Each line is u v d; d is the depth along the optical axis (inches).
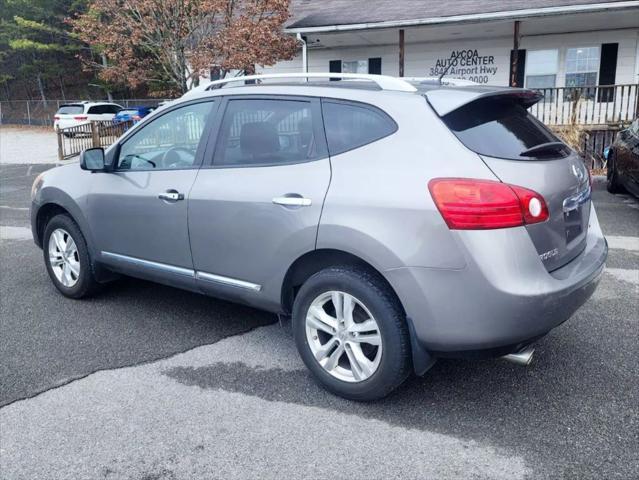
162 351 154.1
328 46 687.7
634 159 318.7
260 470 104.9
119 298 195.0
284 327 169.8
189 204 147.3
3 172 608.1
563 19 529.0
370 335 121.5
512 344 111.2
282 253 130.2
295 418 121.5
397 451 109.7
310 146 130.2
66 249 192.1
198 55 538.9
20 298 196.4
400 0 625.0
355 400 127.2
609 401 125.6
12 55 1563.7
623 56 597.3
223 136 145.9
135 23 549.3
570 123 520.4
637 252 240.8
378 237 114.3
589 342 155.2
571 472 102.6
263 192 132.6
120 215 166.1
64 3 1438.2
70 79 1649.9
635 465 104.1
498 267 107.3
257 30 541.0
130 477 103.8
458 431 115.8
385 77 130.2
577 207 129.0
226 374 141.1
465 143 113.6
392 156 117.6
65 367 145.3
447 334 111.7
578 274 120.2
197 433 116.6
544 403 125.6
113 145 171.0
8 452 111.1
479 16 509.7
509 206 108.1
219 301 191.8
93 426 119.3
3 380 138.8
